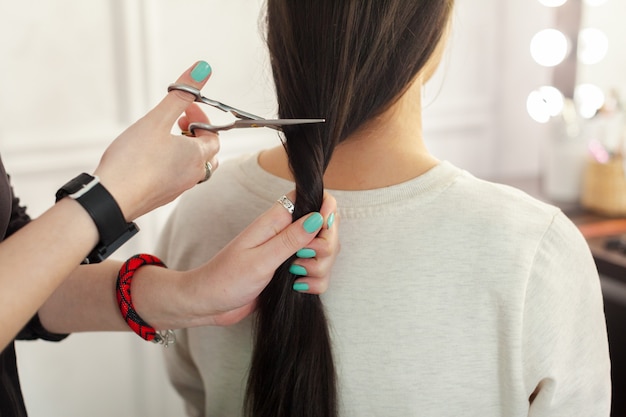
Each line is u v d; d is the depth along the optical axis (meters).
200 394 0.99
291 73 0.69
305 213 0.65
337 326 0.71
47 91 1.53
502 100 2.23
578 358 0.72
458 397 0.70
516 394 0.69
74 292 0.81
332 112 0.67
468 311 0.68
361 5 0.65
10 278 0.54
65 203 0.57
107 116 1.62
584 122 1.78
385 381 0.71
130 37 1.59
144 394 1.79
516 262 0.67
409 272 0.69
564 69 1.96
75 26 1.54
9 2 1.45
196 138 0.64
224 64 1.74
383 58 0.66
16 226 0.85
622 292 1.64
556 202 1.82
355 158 0.71
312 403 0.70
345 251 0.71
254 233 0.65
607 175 1.70
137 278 0.74
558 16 1.96
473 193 0.69
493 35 2.17
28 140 1.51
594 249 1.50
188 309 0.69
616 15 1.80
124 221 0.59
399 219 0.70
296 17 0.68
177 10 1.66
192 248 0.83
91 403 1.73
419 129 0.74
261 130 1.83
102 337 1.71
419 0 0.66
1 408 0.74
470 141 2.22
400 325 0.69
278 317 0.69
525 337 0.68
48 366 1.65
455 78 2.14
